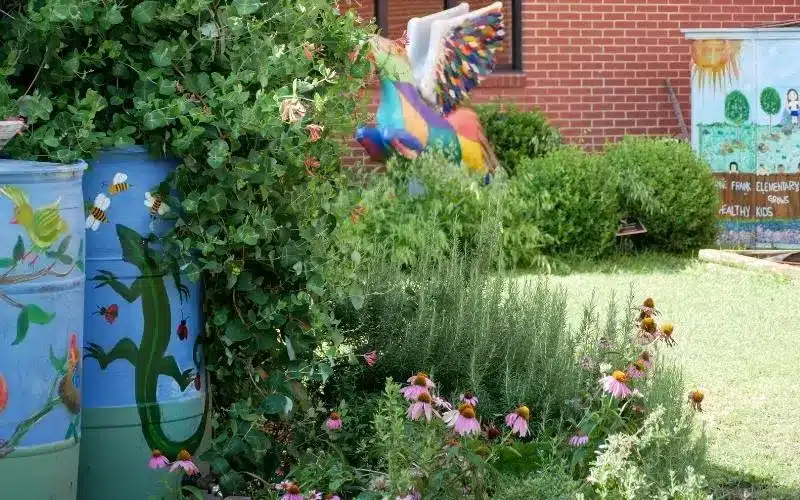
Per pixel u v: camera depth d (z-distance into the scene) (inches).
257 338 175.0
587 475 180.2
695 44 505.4
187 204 163.0
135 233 163.5
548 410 191.2
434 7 586.9
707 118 507.2
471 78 474.6
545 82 562.6
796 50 497.7
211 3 170.4
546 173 458.0
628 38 569.0
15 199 141.7
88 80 169.5
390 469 159.0
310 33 182.7
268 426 192.1
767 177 503.5
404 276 225.3
